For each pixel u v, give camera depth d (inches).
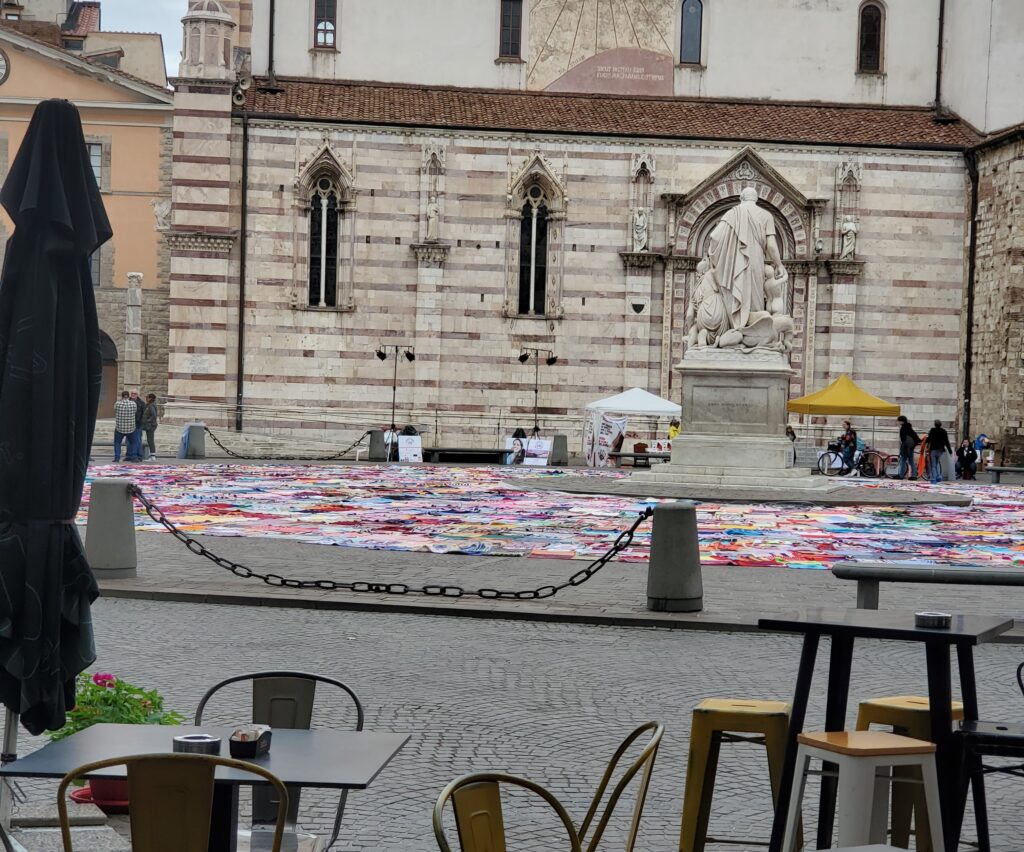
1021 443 2541.8
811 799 517.0
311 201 2640.3
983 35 2689.5
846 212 2684.5
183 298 2596.0
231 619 868.0
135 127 3014.3
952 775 410.0
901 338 2706.7
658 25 2812.5
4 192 451.2
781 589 1019.3
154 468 2114.9
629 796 514.0
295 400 2637.8
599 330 2682.1
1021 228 2519.7
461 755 561.3
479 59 2797.7
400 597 948.6
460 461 2637.8
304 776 339.6
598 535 1311.5
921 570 755.4
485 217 2667.3
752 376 1717.5
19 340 450.3
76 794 480.7
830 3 2822.3
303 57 2775.6
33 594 444.8
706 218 2687.0
